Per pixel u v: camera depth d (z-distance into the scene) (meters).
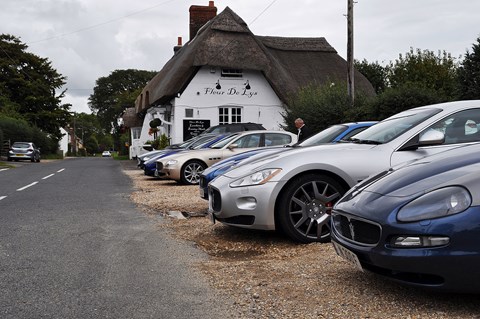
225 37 26.02
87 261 5.00
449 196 3.30
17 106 52.44
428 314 3.29
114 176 17.83
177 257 5.20
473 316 3.23
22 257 5.16
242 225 5.60
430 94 15.85
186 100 25.98
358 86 28.98
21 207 9.04
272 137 12.91
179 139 25.94
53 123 55.84
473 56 15.80
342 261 4.69
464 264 3.14
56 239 6.10
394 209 3.45
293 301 3.69
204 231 6.55
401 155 5.37
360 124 7.52
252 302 3.71
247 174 5.67
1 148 37.94
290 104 21.78
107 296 3.91
